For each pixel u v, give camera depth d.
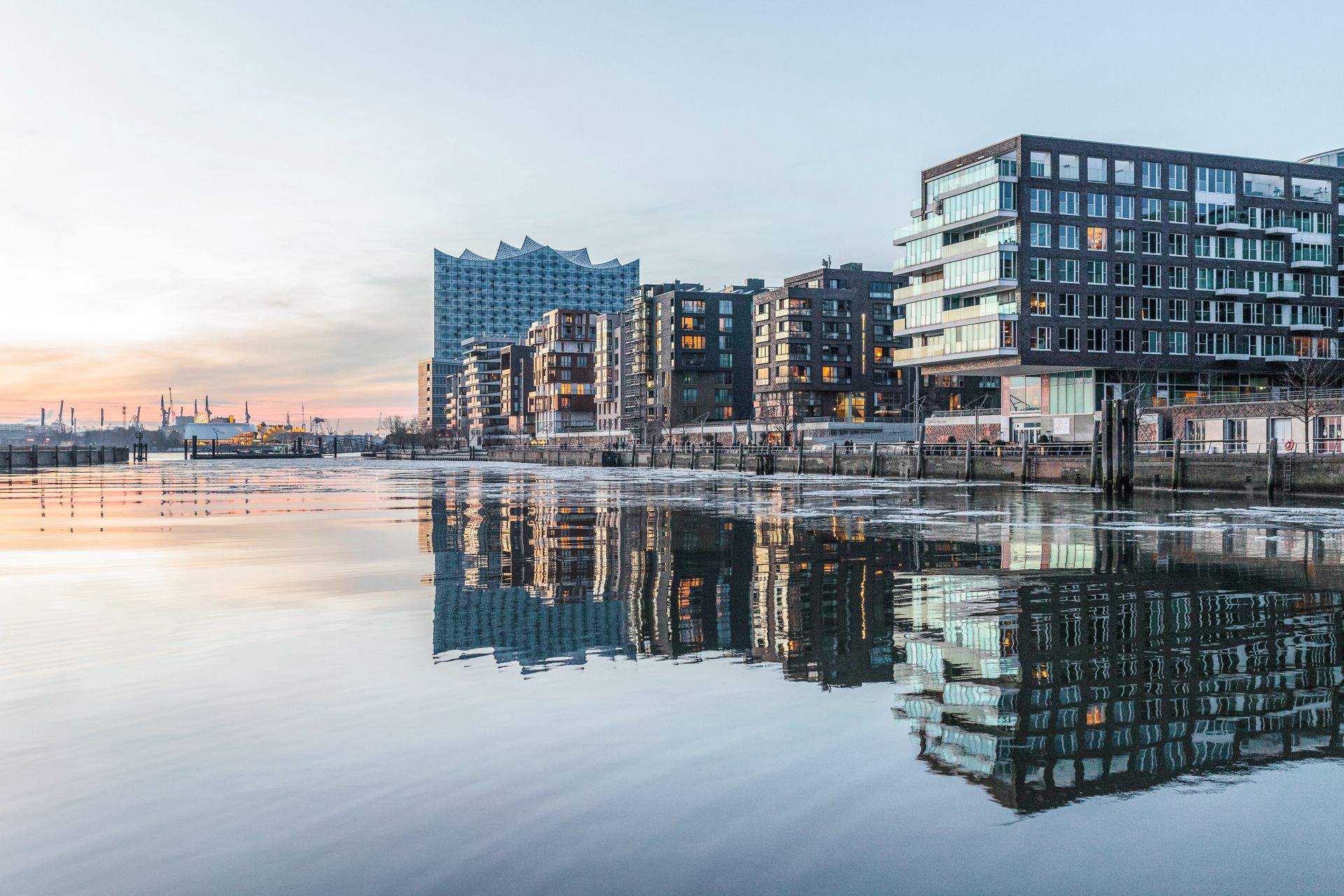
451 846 7.67
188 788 8.89
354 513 47.22
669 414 184.38
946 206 106.25
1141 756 9.85
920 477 86.31
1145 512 46.81
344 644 15.49
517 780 9.06
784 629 16.97
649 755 9.77
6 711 11.41
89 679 13.03
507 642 15.77
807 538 34.09
